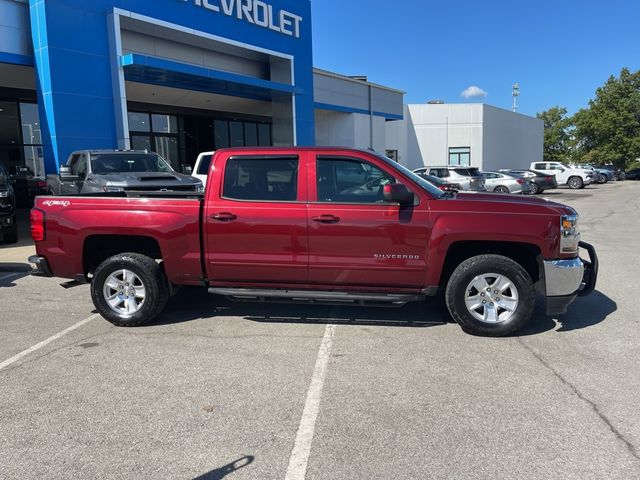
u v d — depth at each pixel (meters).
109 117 14.48
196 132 23.41
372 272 5.25
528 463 3.05
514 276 5.05
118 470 3.04
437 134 41.50
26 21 13.51
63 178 10.83
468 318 5.18
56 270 5.88
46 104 13.34
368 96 29.12
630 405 3.74
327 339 5.23
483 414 3.64
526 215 5.02
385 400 3.88
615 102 59.66
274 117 21.62
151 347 5.08
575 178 34.56
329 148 5.37
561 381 4.16
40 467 3.07
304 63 21.56
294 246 5.31
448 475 2.95
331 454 3.18
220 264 5.48
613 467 3.00
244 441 3.33
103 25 14.23
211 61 18.70
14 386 4.21
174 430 3.48
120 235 5.70
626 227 13.96
